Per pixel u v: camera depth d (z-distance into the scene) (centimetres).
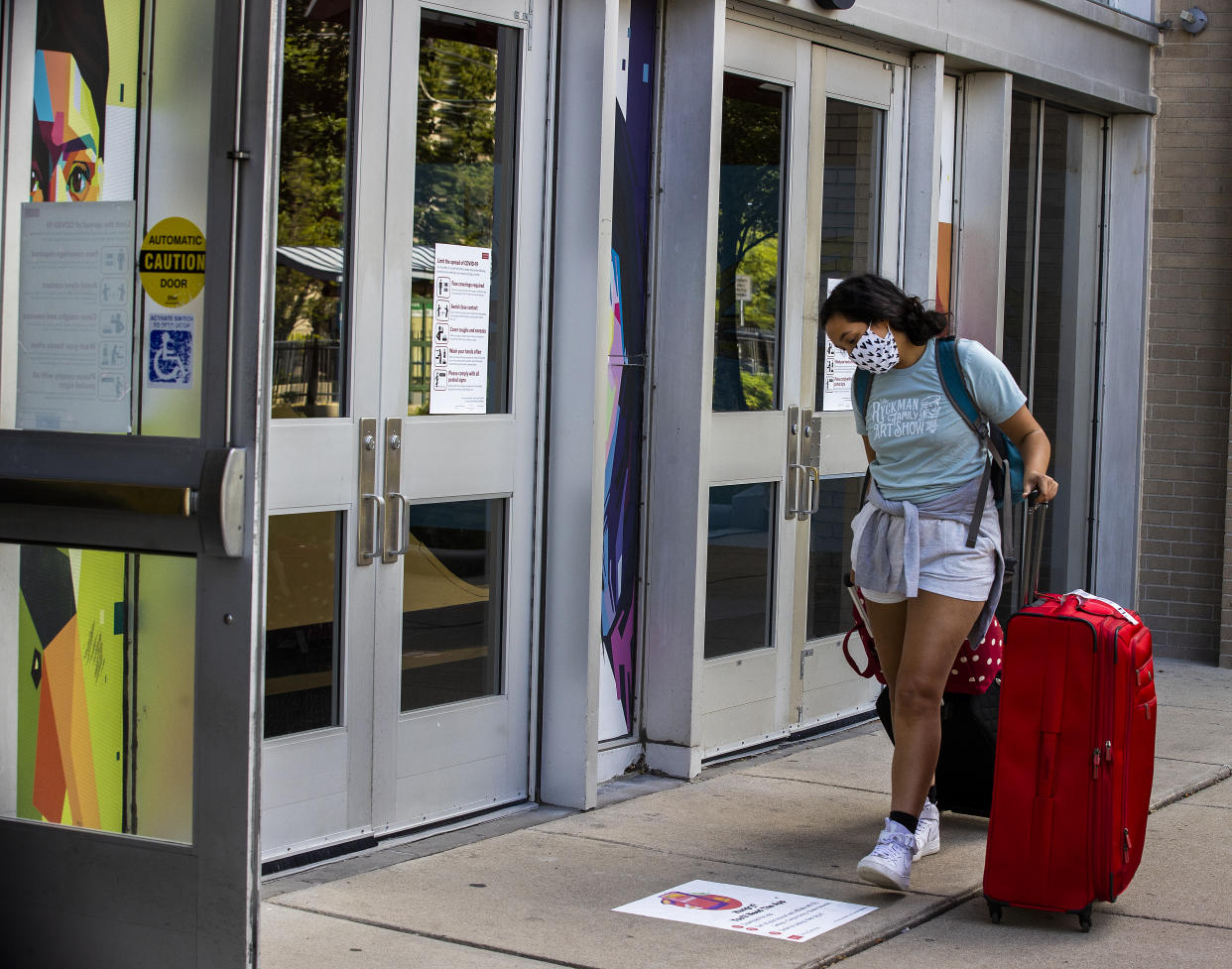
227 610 324
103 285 338
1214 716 719
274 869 435
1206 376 873
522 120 500
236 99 321
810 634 658
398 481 463
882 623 453
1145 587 890
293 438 430
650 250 571
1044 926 416
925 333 436
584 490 510
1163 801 550
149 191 333
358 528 451
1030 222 817
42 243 345
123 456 330
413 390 471
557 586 517
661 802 536
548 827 499
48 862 345
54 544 339
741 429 602
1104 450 895
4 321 347
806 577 648
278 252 426
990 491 441
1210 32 865
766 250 619
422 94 468
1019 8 750
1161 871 469
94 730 343
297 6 427
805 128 632
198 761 329
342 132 443
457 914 410
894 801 434
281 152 425
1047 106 829
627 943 392
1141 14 866
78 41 339
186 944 332
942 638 430
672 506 569
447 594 488
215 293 324
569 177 509
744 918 414
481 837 485
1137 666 414
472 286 489
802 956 385
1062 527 880
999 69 739
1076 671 405
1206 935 411
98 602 340
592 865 460
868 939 399
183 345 330
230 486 319
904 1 662
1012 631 411
